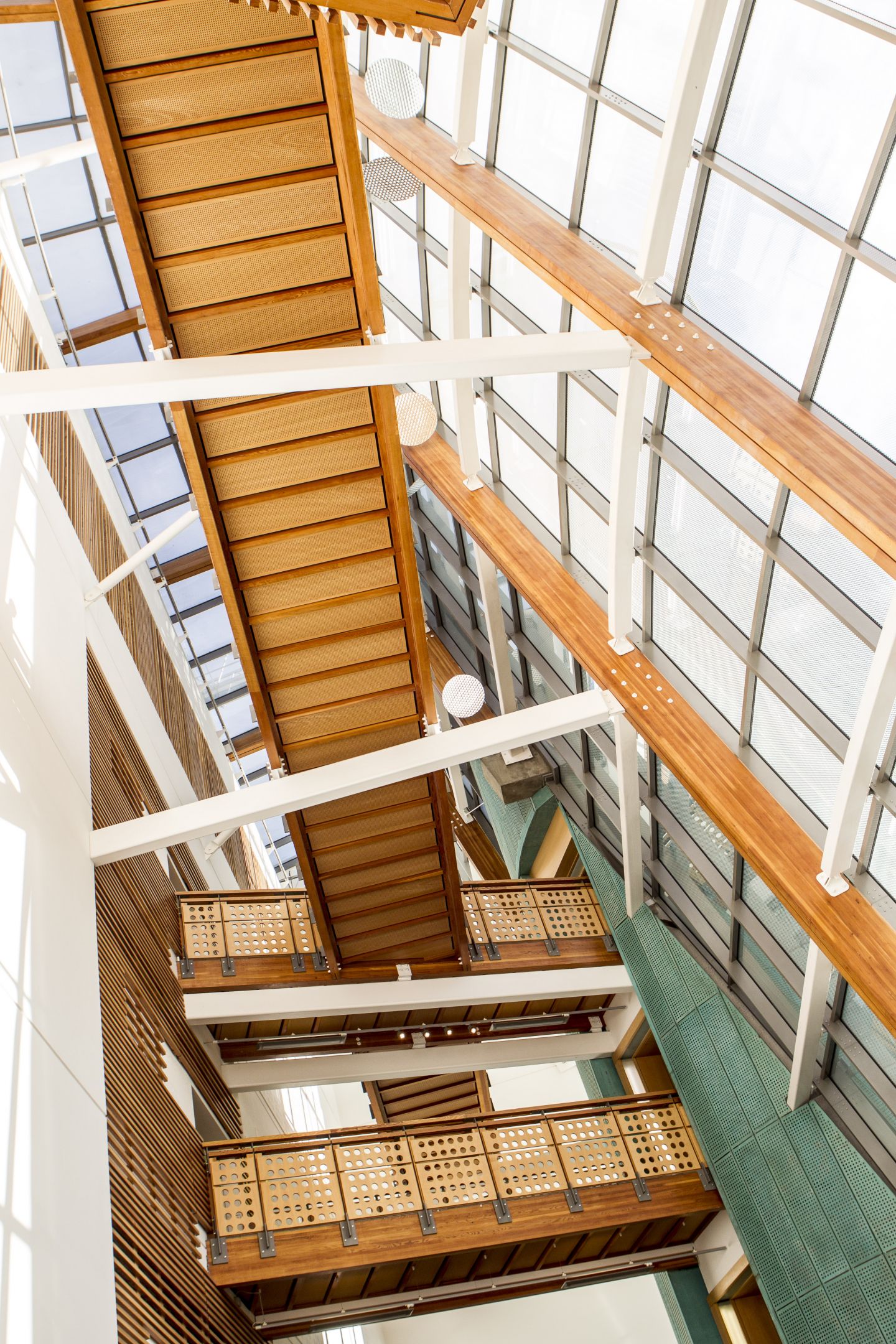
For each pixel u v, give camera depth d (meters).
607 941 22.31
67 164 20.75
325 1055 20.78
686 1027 20.06
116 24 9.54
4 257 16.88
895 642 11.27
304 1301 17.03
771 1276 17.53
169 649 26.16
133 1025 13.74
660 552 16.58
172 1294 11.93
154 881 18.16
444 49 16.08
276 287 11.31
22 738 11.68
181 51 9.74
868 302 10.87
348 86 10.05
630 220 14.07
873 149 10.26
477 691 15.54
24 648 12.71
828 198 10.98
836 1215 16.58
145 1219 11.80
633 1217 18.16
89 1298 9.05
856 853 14.57
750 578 14.76
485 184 15.77
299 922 19.78
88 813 13.80
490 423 20.09
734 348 12.86
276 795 14.88
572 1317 24.17
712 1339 19.59
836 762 14.59
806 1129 17.34
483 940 21.42
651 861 21.28
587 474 18.06
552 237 14.59
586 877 23.47
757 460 11.99
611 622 17.17
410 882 18.53
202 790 24.58
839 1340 16.30
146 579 26.17
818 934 13.94
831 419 11.80
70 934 11.57
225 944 19.05
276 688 14.89
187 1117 15.42
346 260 11.27
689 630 16.56
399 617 14.54
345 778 15.19
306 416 12.16
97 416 24.86
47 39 18.94
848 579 12.90
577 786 23.47
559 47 14.05
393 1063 21.25
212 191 10.55
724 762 15.82
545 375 17.75
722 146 11.98
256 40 9.77
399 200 11.94
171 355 11.41
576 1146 18.64
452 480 21.05
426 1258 16.83
